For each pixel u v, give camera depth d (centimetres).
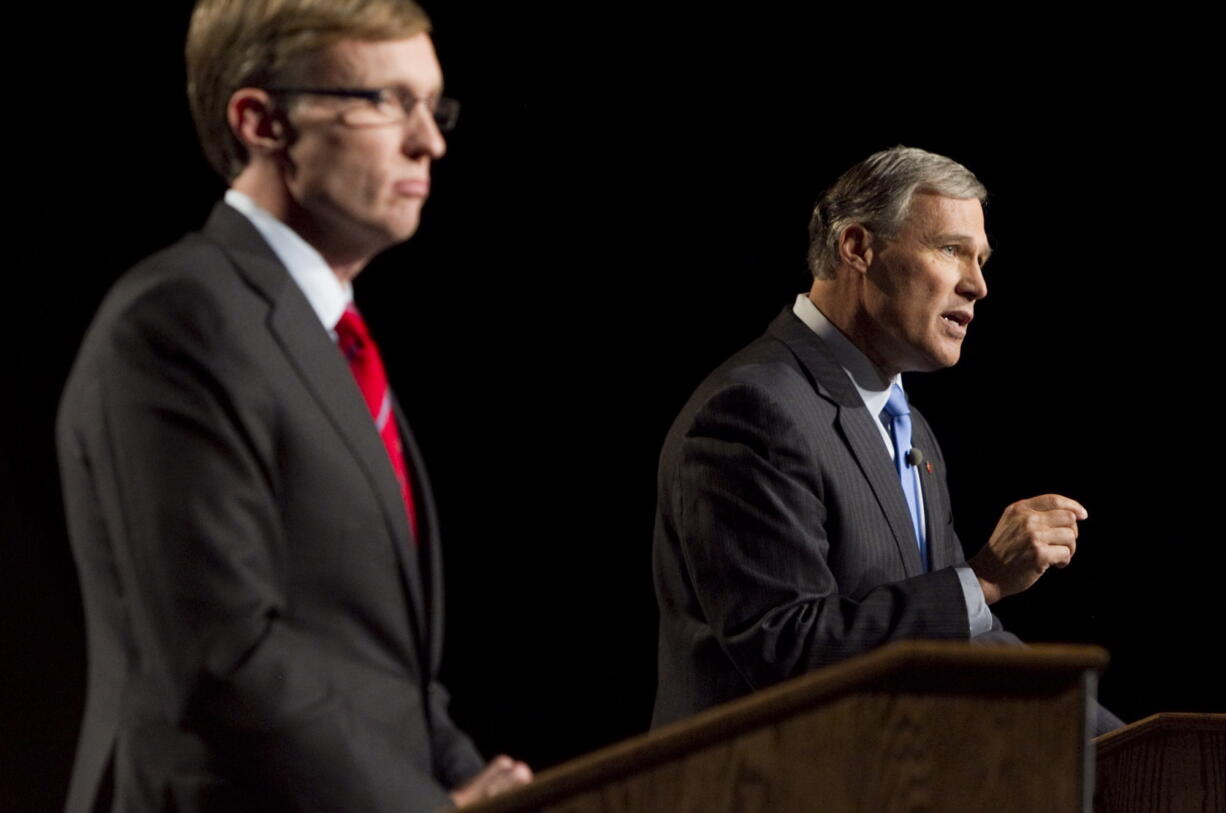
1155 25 1101
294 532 354
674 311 1184
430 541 393
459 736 394
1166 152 1109
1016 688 310
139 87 965
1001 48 1119
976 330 1168
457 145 1131
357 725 342
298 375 359
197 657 329
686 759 310
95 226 965
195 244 369
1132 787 558
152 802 343
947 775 309
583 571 1253
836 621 562
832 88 1132
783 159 1144
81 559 361
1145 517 1145
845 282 638
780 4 1127
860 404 625
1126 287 1132
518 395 1209
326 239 383
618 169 1148
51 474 980
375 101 372
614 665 1262
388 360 1195
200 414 340
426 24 382
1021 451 1166
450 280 1187
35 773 988
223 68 379
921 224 625
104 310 359
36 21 946
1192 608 1138
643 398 1209
